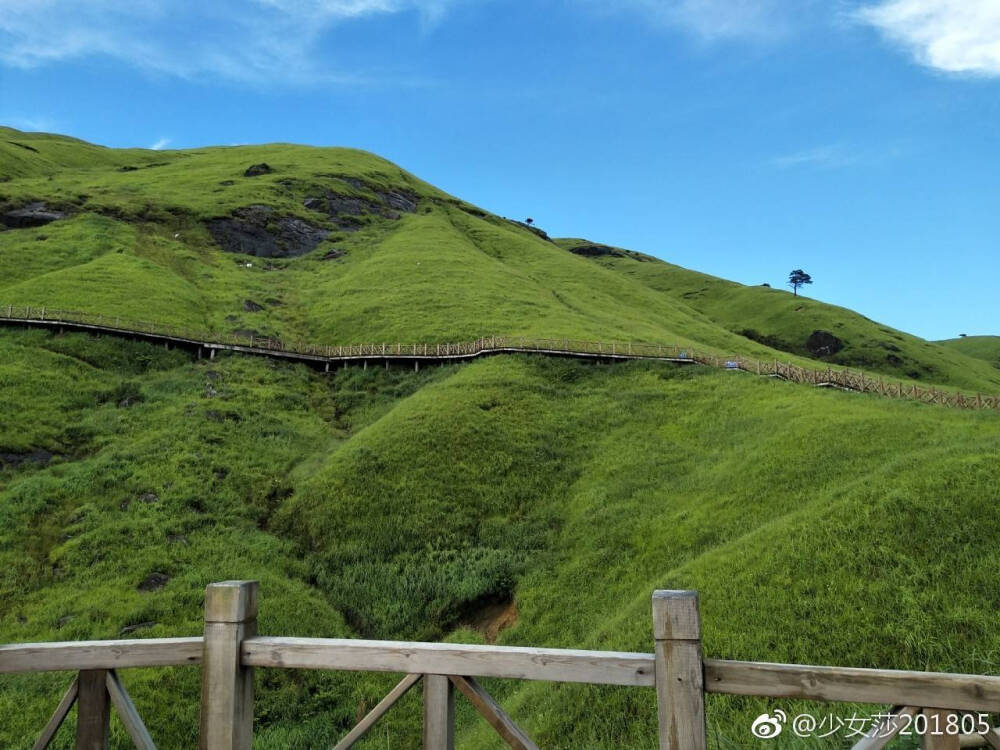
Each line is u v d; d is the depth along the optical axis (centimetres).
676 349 5734
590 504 3378
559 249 14162
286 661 585
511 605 2812
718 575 2153
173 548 3042
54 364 4784
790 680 520
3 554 2880
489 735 1789
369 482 3625
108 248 7950
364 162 14650
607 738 1516
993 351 18150
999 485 2145
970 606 1652
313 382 5656
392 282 8219
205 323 6494
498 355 5453
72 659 607
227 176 12044
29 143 13688
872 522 2131
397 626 2741
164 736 1925
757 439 3644
